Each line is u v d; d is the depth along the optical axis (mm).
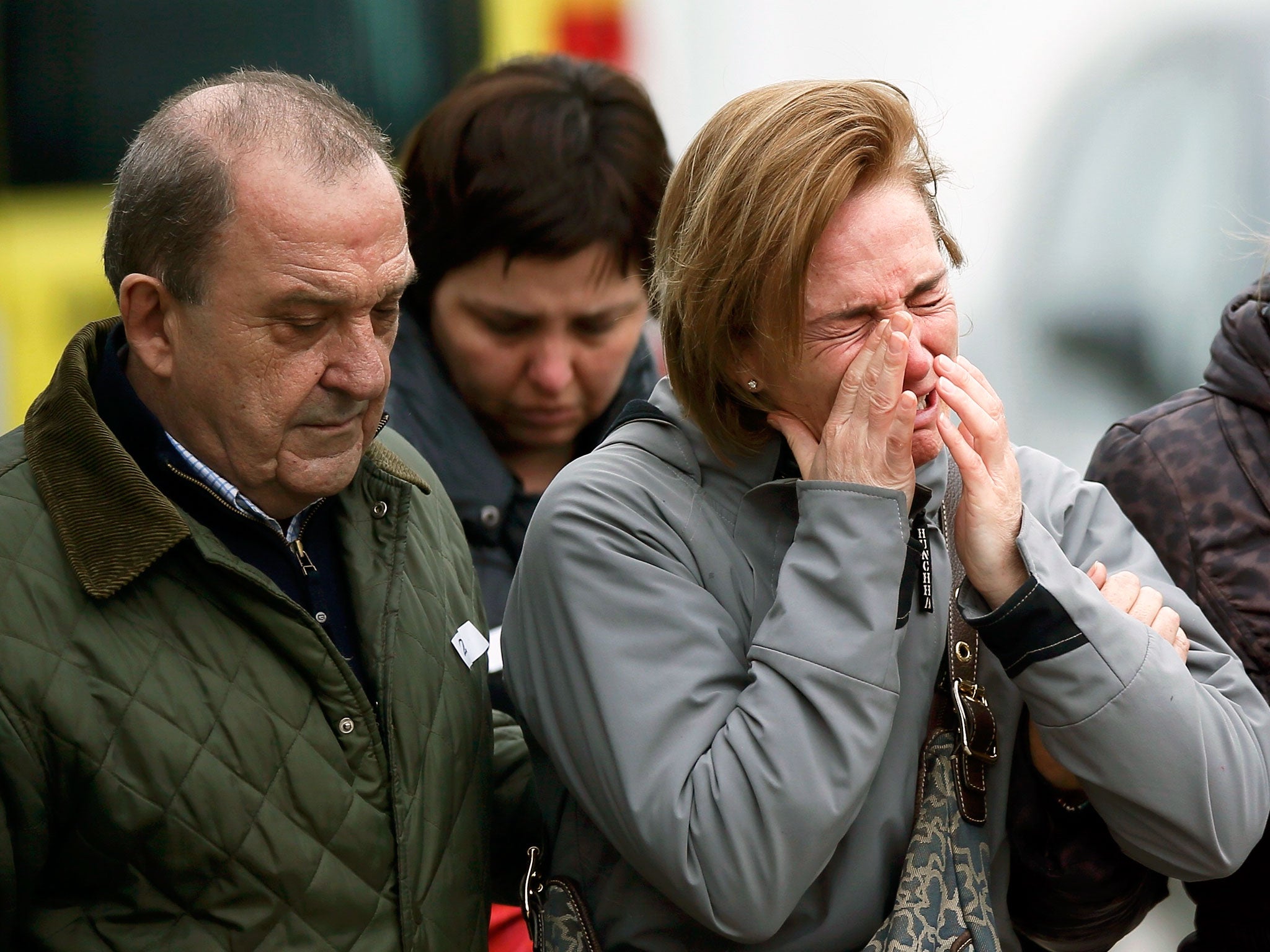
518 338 9805
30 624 6102
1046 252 15562
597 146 9664
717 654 6840
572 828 7297
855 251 6625
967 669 7098
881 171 6695
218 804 6332
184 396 6445
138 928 6312
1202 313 15359
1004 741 7273
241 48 13648
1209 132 15188
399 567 7219
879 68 15297
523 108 9617
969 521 6824
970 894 6832
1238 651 7965
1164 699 6680
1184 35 15156
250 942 6434
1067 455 15719
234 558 6402
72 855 6238
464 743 7383
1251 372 8117
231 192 6129
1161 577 7578
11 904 6125
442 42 14336
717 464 7219
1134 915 7680
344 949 6664
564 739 6973
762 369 6922
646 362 10828
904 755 7070
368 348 6422
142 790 6191
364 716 6770
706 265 6773
